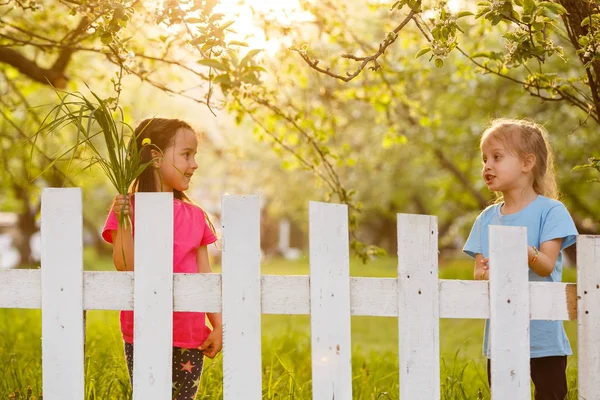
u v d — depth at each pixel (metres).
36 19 6.08
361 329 9.09
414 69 6.46
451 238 20.84
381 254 5.20
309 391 4.32
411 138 12.32
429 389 2.43
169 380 2.43
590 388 2.46
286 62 5.60
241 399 2.42
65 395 2.48
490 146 3.11
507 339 2.44
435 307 2.43
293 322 9.38
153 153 2.95
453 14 2.90
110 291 2.48
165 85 5.23
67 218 2.49
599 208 13.28
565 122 10.86
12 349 5.34
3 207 21.47
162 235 2.44
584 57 3.07
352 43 5.87
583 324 2.46
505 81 10.79
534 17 2.78
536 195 3.10
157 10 3.79
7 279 2.53
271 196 23.34
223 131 7.61
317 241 2.42
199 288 2.45
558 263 2.97
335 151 6.27
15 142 7.48
